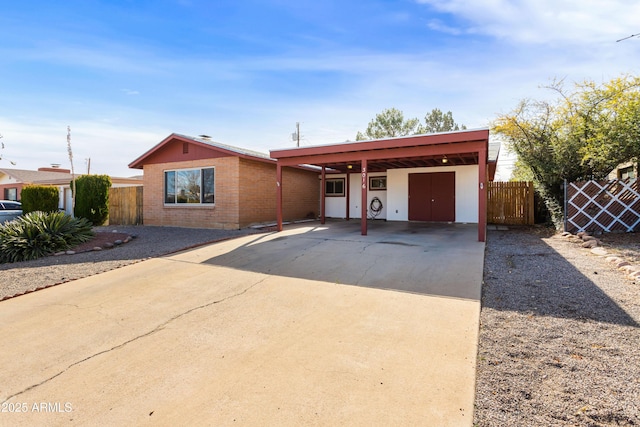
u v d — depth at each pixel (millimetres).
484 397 2303
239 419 2189
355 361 2889
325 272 5723
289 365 2859
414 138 8281
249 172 11984
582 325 3375
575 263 5824
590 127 9492
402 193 13977
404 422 2104
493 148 12867
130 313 4168
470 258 6254
